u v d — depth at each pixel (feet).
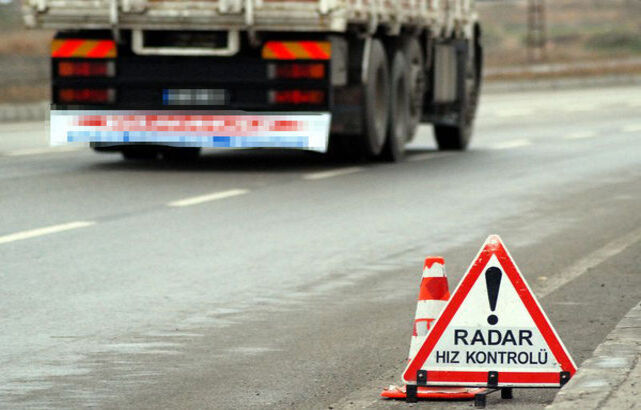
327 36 143.43
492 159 170.50
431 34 175.83
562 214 114.62
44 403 53.83
